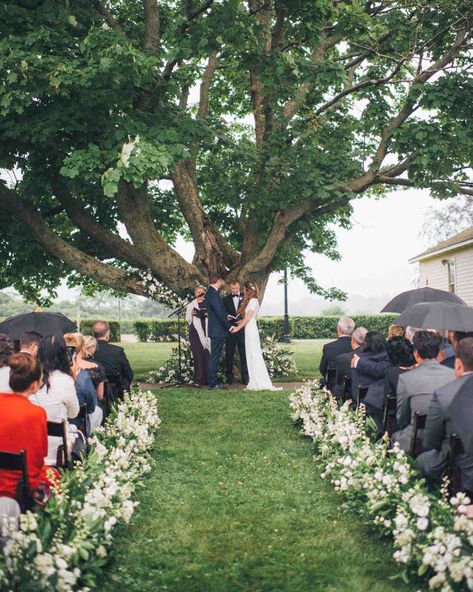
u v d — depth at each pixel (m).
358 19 12.48
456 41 13.22
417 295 8.91
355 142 15.95
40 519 4.02
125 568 4.39
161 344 36.12
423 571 3.79
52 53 11.55
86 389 6.48
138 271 15.07
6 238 15.64
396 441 5.68
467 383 3.96
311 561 4.52
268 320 42.53
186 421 9.91
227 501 5.94
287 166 14.32
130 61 10.79
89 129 12.35
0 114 11.41
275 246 14.87
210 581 4.19
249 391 12.84
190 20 12.12
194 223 15.52
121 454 6.08
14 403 4.28
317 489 6.31
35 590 3.38
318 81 12.55
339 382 8.21
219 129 14.22
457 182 14.02
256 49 11.94
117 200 14.59
